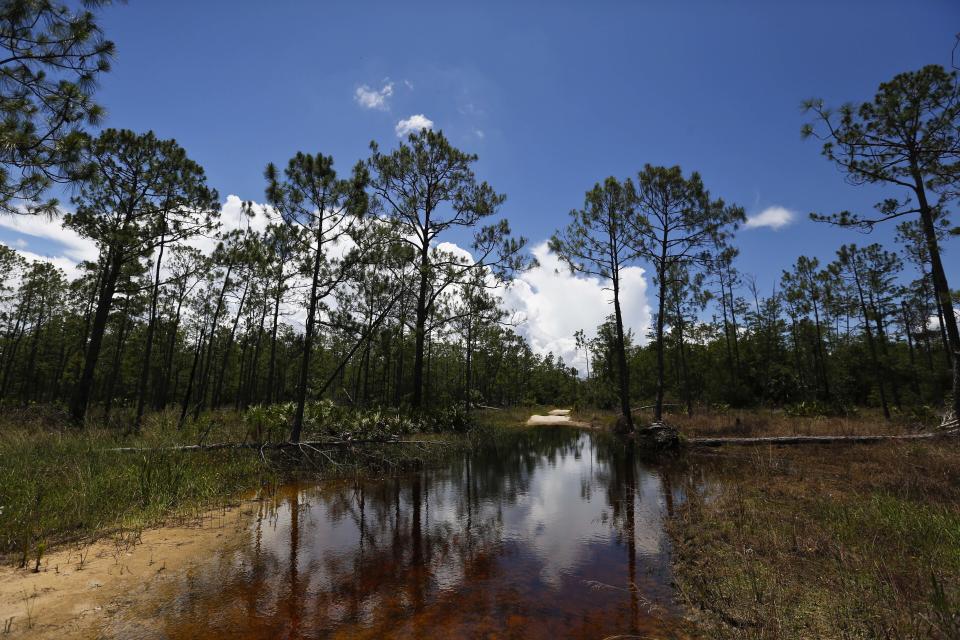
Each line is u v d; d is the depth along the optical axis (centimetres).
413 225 2033
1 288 3005
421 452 1446
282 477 1068
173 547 617
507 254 1939
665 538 682
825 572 484
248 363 3462
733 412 2636
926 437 1272
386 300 2030
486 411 3591
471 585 523
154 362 3312
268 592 496
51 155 637
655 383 4069
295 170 1285
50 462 892
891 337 3294
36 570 512
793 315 3353
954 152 1249
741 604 439
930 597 361
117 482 792
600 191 2158
